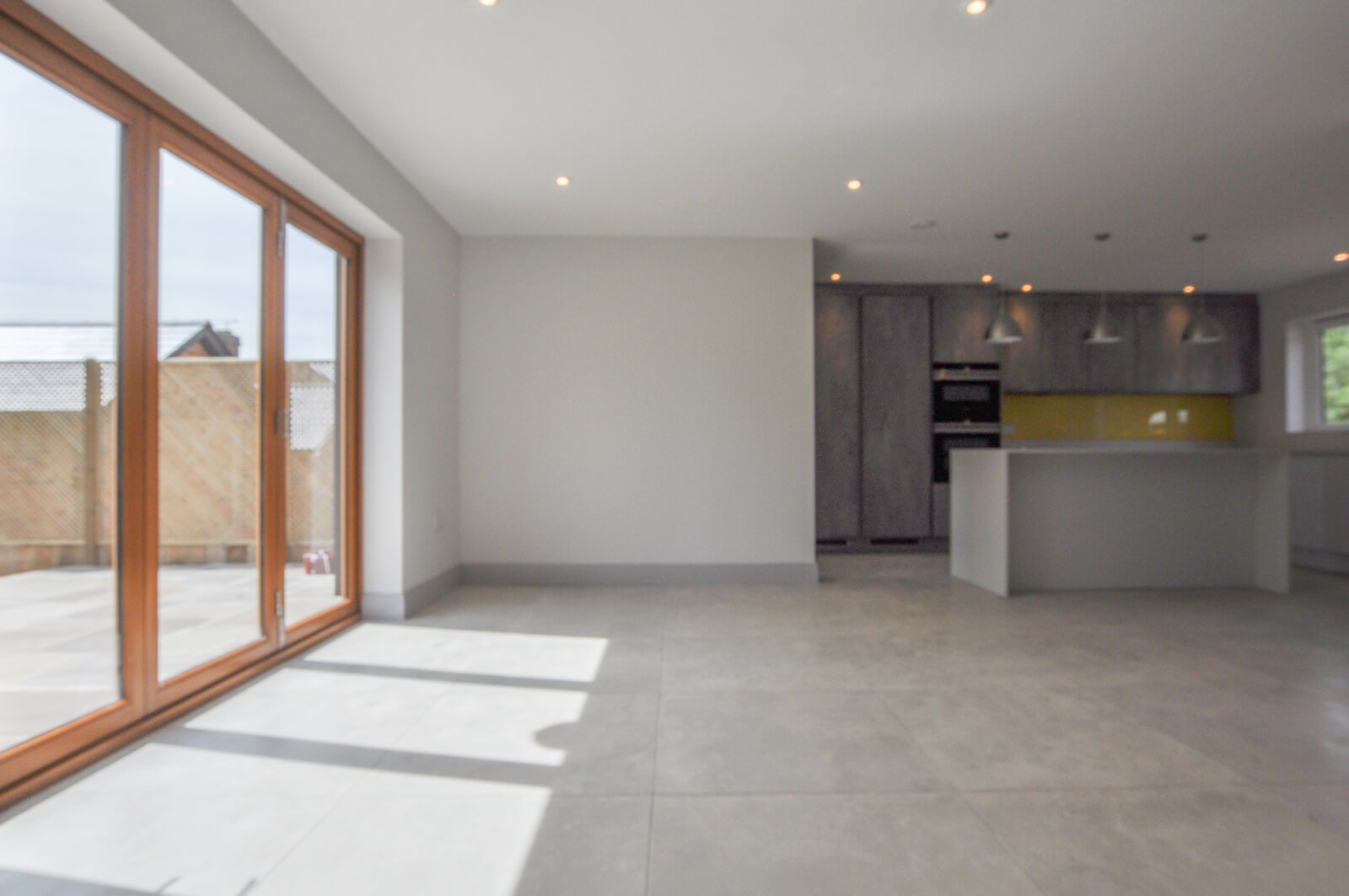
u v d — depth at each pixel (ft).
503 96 10.58
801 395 17.37
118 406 7.49
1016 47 9.37
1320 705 8.91
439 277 15.67
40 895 4.98
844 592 16.28
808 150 12.54
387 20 8.64
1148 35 9.06
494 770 7.02
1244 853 5.60
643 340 17.28
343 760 7.22
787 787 6.69
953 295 23.15
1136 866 5.41
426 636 12.12
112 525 7.44
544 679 9.88
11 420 6.31
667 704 8.91
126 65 7.36
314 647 11.44
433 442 15.24
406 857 5.50
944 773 7.00
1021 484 16.42
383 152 12.48
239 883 5.15
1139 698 9.15
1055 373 23.53
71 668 6.96
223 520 9.30
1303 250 18.78
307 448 11.51
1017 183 14.08
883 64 9.78
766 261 17.42
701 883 5.18
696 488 17.26
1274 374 23.30
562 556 17.19
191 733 7.84
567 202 15.01
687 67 9.85
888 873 5.30
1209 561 16.69
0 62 6.16
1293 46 9.32
